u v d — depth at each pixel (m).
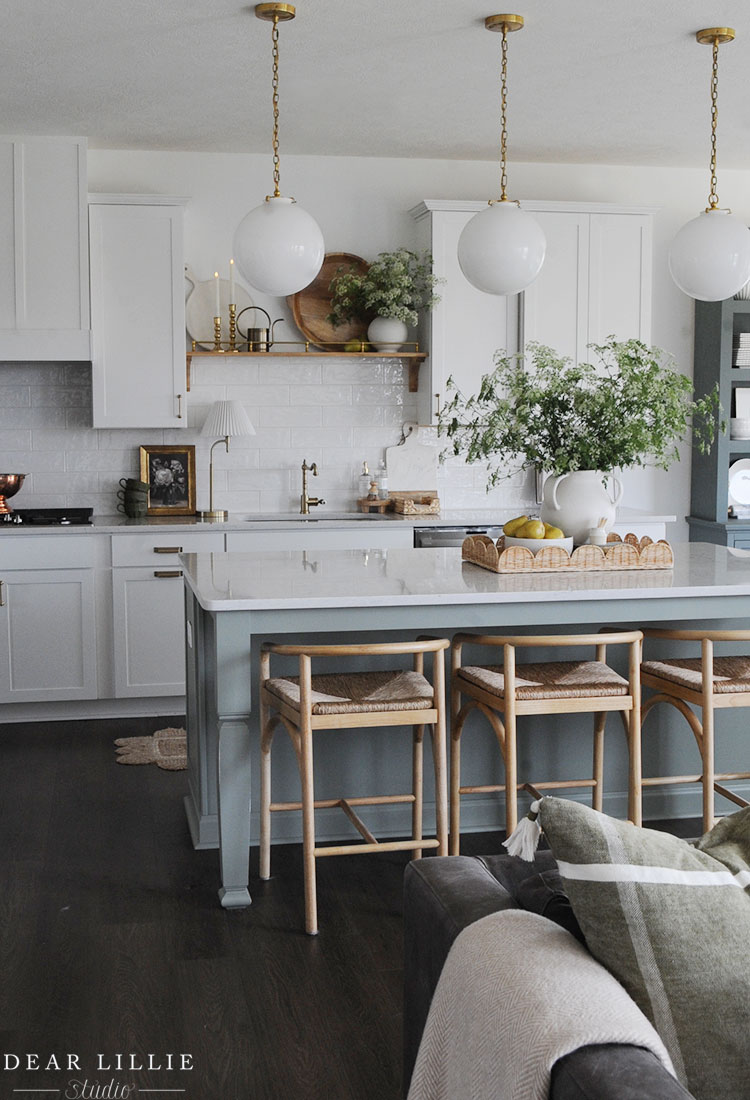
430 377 5.88
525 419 3.82
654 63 4.46
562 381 3.85
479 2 3.78
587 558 3.77
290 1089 2.34
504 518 5.75
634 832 1.42
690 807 4.05
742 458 6.44
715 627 3.96
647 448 3.86
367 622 3.29
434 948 1.67
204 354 5.75
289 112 5.12
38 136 5.40
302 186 5.98
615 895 1.35
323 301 6.04
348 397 6.14
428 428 6.21
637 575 3.69
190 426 6.02
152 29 4.02
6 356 5.41
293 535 5.49
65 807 4.20
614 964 1.36
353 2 3.77
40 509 5.68
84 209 5.42
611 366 5.98
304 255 3.46
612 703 3.32
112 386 5.59
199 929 3.13
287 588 3.38
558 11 3.87
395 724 3.14
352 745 3.79
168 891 3.41
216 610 3.17
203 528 5.41
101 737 5.19
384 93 4.84
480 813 3.91
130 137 5.53
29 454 5.89
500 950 1.43
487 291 3.71
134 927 3.15
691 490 6.56
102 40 4.14
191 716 4.05
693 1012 1.33
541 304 5.91
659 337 6.43
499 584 3.48
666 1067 1.23
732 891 1.40
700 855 1.44
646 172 6.33
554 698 3.28
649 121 5.34
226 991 2.76
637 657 3.33
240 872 3.28
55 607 5.37
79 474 5.94
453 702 3.54
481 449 3.88
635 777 3.36
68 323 5.45
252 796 3.76
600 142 5.73
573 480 3.94
